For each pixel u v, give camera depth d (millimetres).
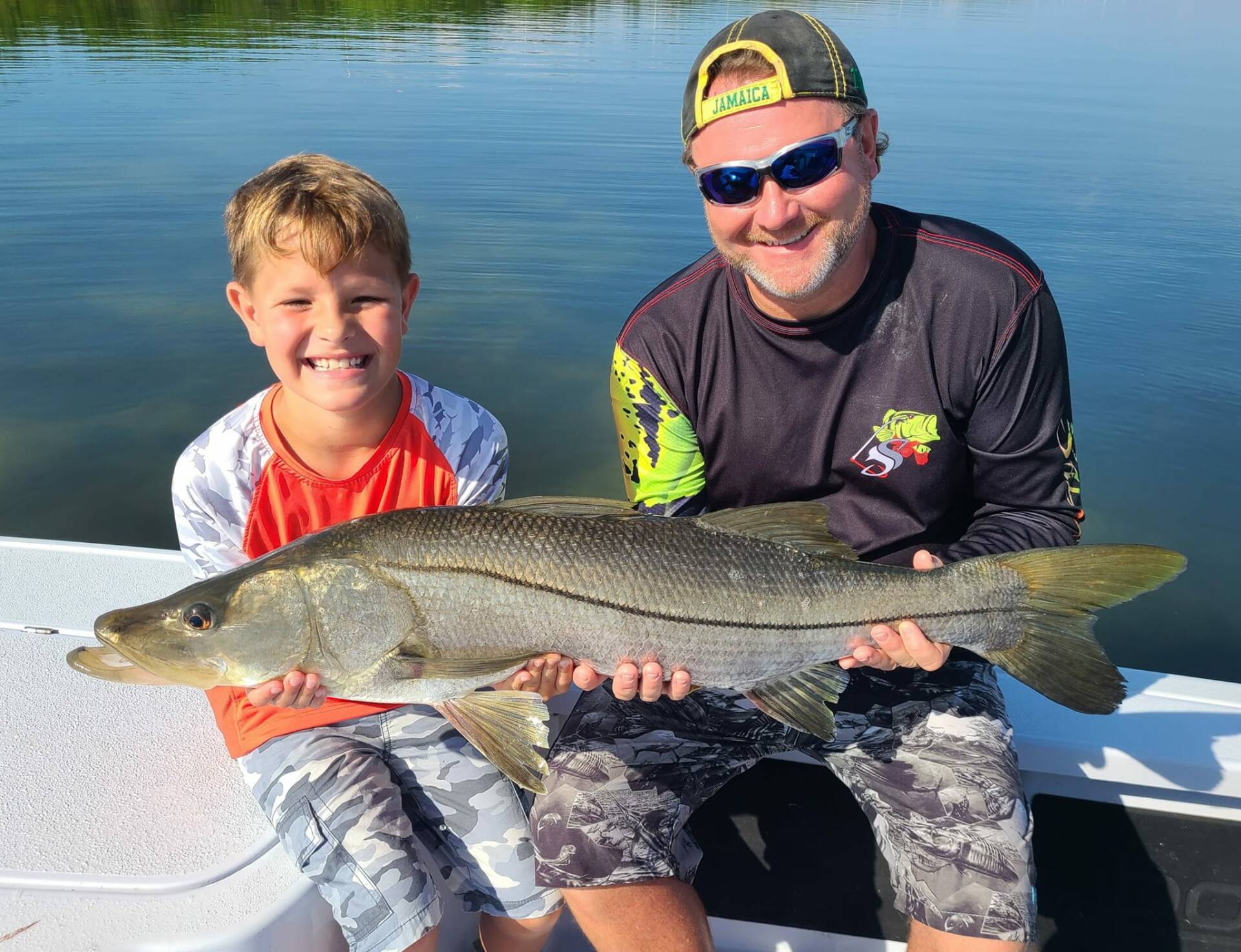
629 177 3580
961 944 738
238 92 4855
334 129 4172
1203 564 1568
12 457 1819
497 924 828
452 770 823
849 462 915
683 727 873
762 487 955
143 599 1053
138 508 1688
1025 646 820
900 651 810
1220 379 2146
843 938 924
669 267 2764
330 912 761
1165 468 1835
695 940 770
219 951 673
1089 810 902
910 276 874
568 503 794
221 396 2047
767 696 814
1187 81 6234
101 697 919
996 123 4496
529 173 3594
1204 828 887
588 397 2104
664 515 938
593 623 768
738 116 824
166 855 743
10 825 762
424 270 2717
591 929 775
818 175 817
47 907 693
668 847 797
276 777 771
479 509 778
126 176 3412
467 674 745
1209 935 896
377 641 751
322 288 791
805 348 889
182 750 858
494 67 5820
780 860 936
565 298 2568
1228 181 3574
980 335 861
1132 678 983
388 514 772
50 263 2664
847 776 840
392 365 847
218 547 860
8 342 2244
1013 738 874
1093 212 3146
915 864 774
